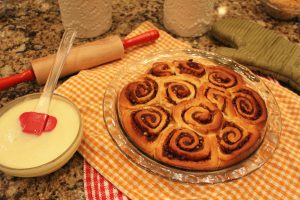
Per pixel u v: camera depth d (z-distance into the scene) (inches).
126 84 19.9
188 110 18.3
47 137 16.6
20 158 15.8
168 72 20.2
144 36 23.1
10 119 17.2
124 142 17.2
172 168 16.3
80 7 22.1
